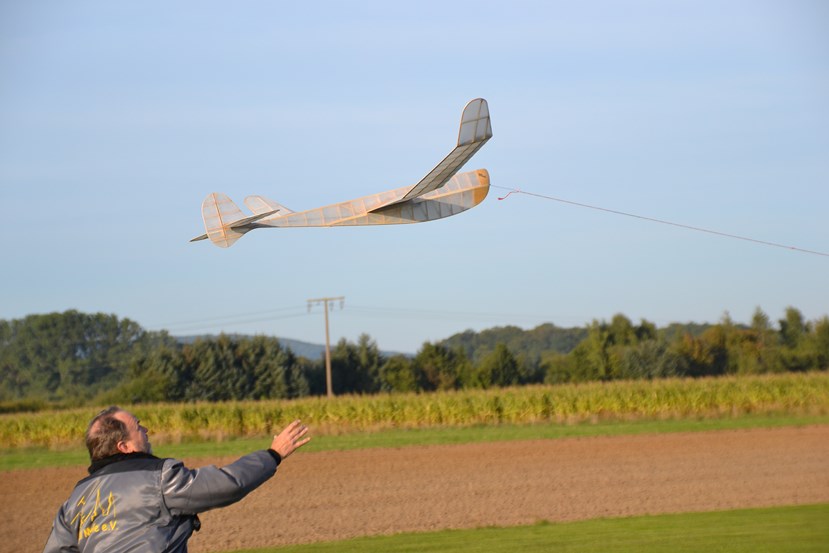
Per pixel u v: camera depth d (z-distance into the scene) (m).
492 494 27.53
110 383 165.00
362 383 123.75
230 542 20.75
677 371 115.50
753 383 55.34
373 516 24.11
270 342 117.56
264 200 14.82
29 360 165.88
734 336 126.31
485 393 55.78
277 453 6.43
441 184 11.51
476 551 17.86
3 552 21.61
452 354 125.62
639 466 33.09
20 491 31.39
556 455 36.97
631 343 126.00
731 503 24.44
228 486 6.10
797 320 128.75
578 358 116.12
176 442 47.53
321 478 32.22
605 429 47.50
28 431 49.88
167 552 6.02
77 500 6.19
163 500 6.07
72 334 167.00
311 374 123.62
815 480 28.56
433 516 23.83
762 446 38.00
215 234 13.48
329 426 52.16
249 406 53.47
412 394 57.34
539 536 19.56
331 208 11.98
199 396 107.31
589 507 24.48
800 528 19.41
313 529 22.30
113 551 5.96
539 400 53.72
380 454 39.19
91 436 6.38
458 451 39.47
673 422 50.78
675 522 20.91
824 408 52.78
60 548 6.18
